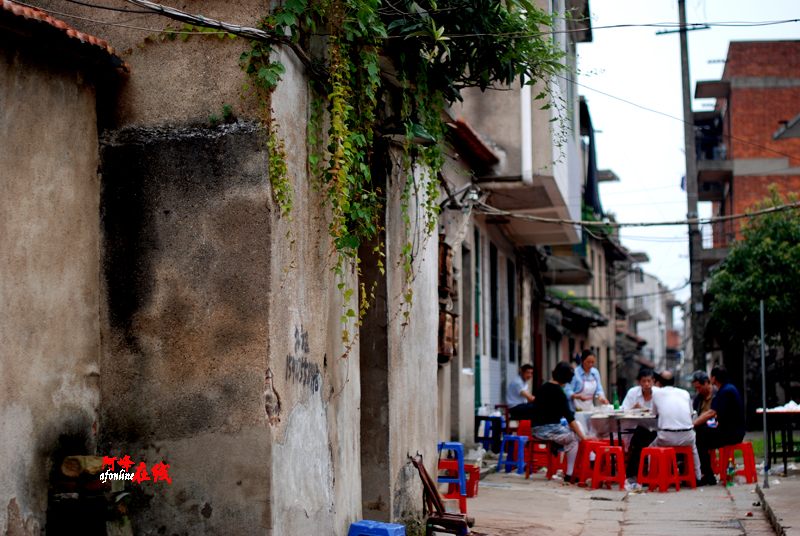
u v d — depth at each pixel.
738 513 8.16
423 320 7.73
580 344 33.41
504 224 15.80
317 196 5.42
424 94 6.67
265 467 4.54
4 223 4.23
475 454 11.95
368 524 5.63
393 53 6.21
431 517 6.67
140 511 4.66
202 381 4.68
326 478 5.38
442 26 6.05
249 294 4.66
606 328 40.22
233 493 4.57
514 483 10.39
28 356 4.33
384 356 6.62
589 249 33.19
